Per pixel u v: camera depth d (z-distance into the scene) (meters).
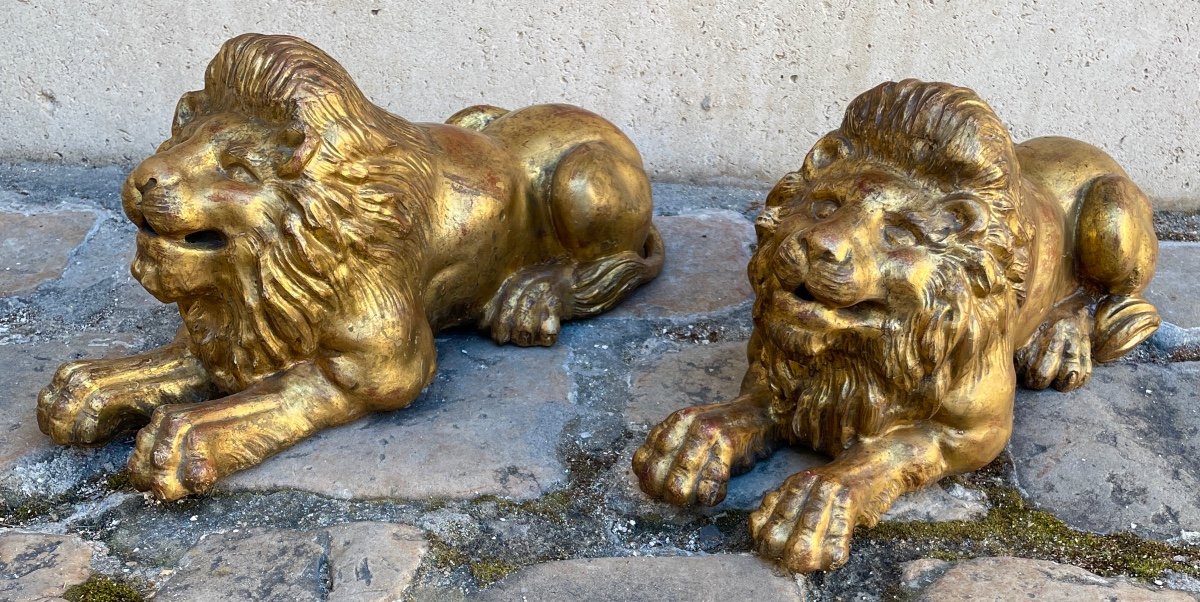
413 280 1.81
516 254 2.11
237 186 1.58
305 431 1.76
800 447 1.80
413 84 2.90
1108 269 1.96
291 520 1.63
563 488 1.73
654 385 2.02
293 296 1.65
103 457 1.78
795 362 1.68
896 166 1.51
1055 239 1.79
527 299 2.11
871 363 1.56
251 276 1.64
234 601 1.45
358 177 1.65
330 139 1.61
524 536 1.62
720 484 1.60
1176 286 2.45
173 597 1.46
